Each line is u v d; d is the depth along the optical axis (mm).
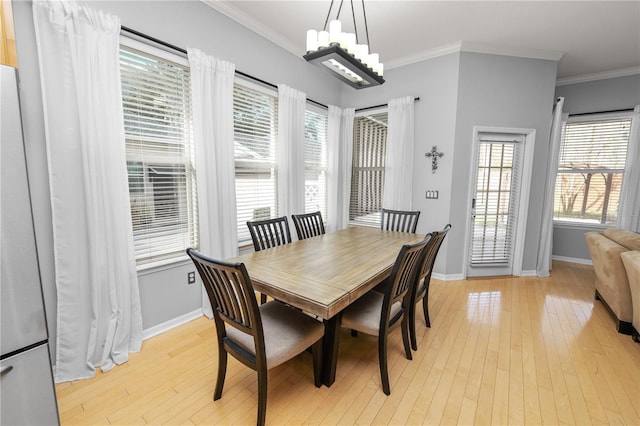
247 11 2551
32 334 1153
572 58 3410
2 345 1083
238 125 2721
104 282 1784
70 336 1677
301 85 3406
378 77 1919
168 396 1576
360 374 1777
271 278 1538
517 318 2518
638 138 3635
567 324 2410
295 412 1478
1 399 1099
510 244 3596
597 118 3934
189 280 2389
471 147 3307
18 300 1108
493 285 3312
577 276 3627
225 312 1393
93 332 1737
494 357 1953
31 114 1536
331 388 1651
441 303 2824
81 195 1671
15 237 1088
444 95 3285
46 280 1642
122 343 1884
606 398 1582
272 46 2973
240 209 2840
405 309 1861
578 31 2791
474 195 3414
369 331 1639
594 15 2510
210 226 2371
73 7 1567
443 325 2395
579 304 2807
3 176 1050
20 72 1483
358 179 4188
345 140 4055
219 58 2447
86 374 1718
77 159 1645
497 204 3492
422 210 3566
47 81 1527
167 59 2092
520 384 1691
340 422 1422
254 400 1558
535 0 2324
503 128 3311
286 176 3107
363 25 2758
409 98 3420
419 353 1998
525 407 1521
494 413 1482
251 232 2225
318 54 1602
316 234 2879
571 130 4168
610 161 3955
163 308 2229
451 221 3396
